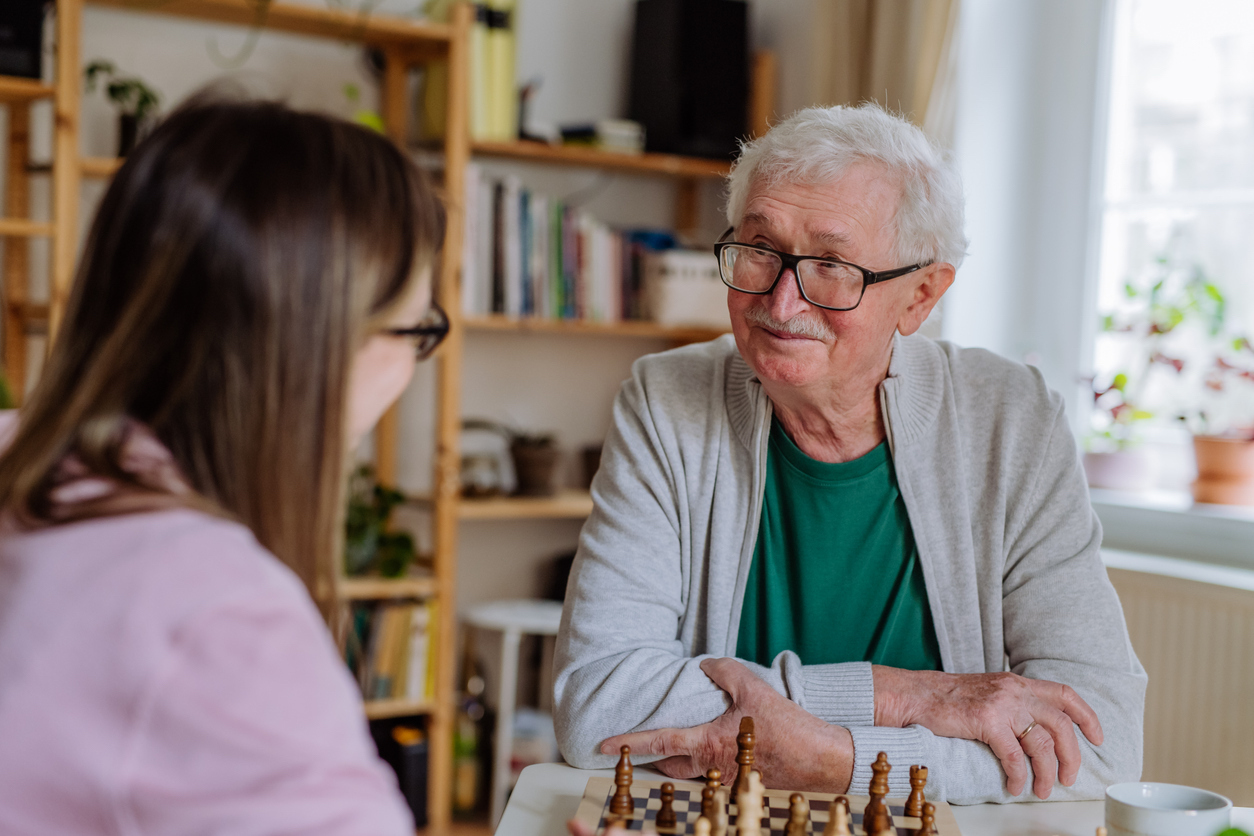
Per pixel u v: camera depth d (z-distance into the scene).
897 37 2.61
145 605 0.56
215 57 2.73
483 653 3.09
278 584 0.59
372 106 2.89
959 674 1.18
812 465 1.31
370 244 0.66
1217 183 2.40
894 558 1.33
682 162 2.98
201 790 0.54
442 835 2.66
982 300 2.67
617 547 1.30
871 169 1.18
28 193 2.49
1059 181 2.64
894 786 1.09
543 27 3.08
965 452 1.33
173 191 0.63
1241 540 2.16
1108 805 0.94
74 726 0.54
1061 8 2.63
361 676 2.60
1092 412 2.60
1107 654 1.24
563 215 2.88
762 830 0.96
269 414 0.63
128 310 0.62
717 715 1.13
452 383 2.65
